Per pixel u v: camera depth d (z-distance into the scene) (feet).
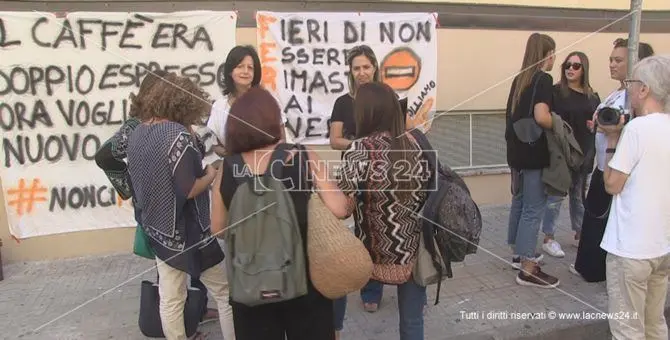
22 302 12.50
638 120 8.33
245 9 15.62
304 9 16.17
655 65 8.18
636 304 8.66
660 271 8.82
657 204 8.23
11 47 13.94
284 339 7.72
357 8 16.70
